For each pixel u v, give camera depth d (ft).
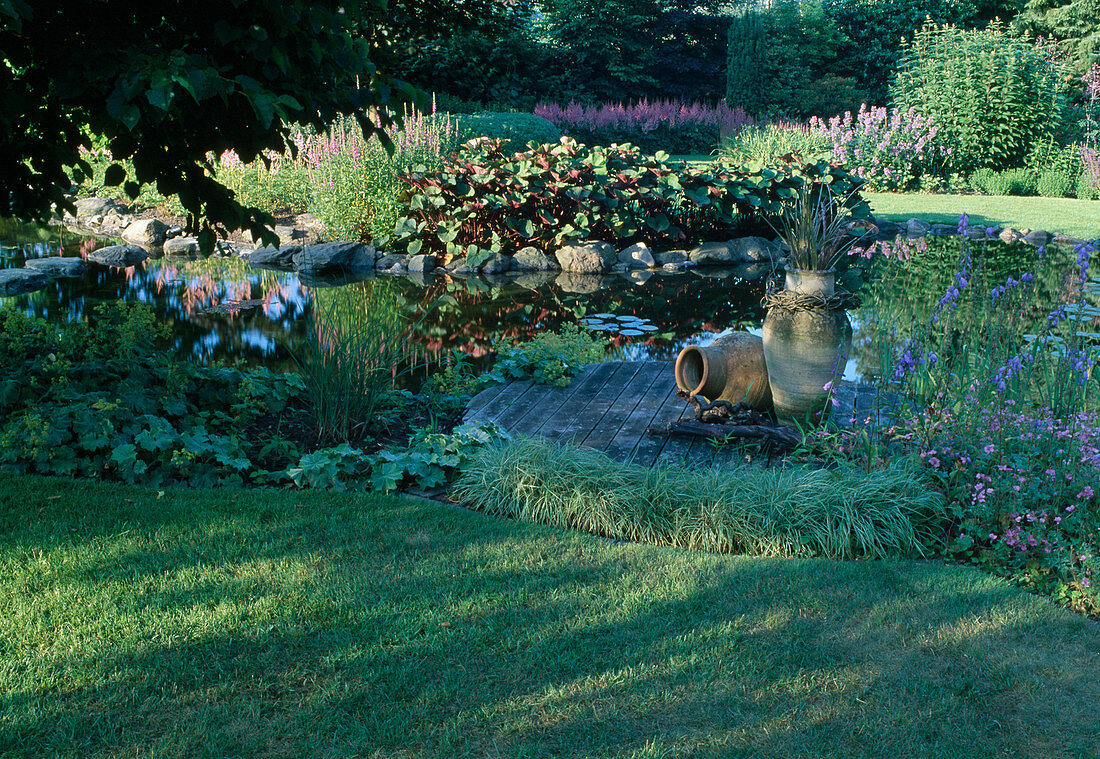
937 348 16.22
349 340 16.38
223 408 16.93
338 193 41.83
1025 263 36.70
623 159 43.75
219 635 9.60
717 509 12.58
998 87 61.36
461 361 22.84
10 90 13.71
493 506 13.47
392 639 9.65
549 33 104.42
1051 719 8.54
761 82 92.48
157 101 11.13
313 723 8.26
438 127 47.52
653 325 28.96
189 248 42.42
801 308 15.71
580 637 9.80
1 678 8.73
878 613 10.39
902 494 12.66
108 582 10.64
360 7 16.07
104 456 14.19
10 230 47.44
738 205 45.96
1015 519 11.75
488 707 8.55
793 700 8.75
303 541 11.96
